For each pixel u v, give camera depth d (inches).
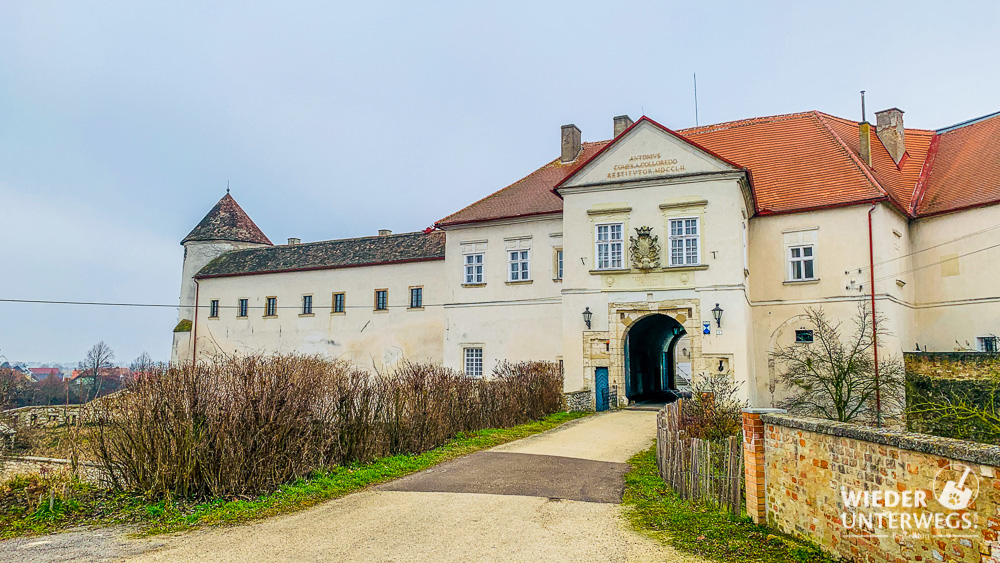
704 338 1049.5
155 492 444.1
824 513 303.9
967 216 1117.7
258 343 1785.2
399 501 460.4
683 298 1070.4
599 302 1130.0
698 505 421.7
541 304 1320.1
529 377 975.6
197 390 461.7
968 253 1114.1
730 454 390.3
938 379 997.2
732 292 1040.2
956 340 1121.4
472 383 813.2
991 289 1077.8
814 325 1102.4
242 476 458.9
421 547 355.3
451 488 502.3
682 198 1088.2
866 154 1201.4
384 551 348.5
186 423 448.8
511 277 1360.7
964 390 960.3
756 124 1387.8
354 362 1625.2
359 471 543.2
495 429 817.5
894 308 1068.5
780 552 312.5
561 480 530.3
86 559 335.0
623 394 1103.0
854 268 1085.8
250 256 1921.8
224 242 2084.2
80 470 484.4
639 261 1092.5
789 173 1221.7
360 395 588.1
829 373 994.7
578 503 453.7
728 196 1059.3
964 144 1270.9
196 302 1925.4
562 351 1226.6
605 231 1142.3
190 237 2097.7
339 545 358.6
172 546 356.8
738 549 325.7
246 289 1834.4
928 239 1175.0
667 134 1104.2
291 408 495.5
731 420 670.5
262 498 454.6
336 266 1681.8
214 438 456.1
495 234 1384.1
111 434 463.8
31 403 999.0
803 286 1128.2
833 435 297.6
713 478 414.9
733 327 1033.5
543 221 1332.4
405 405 649.0
